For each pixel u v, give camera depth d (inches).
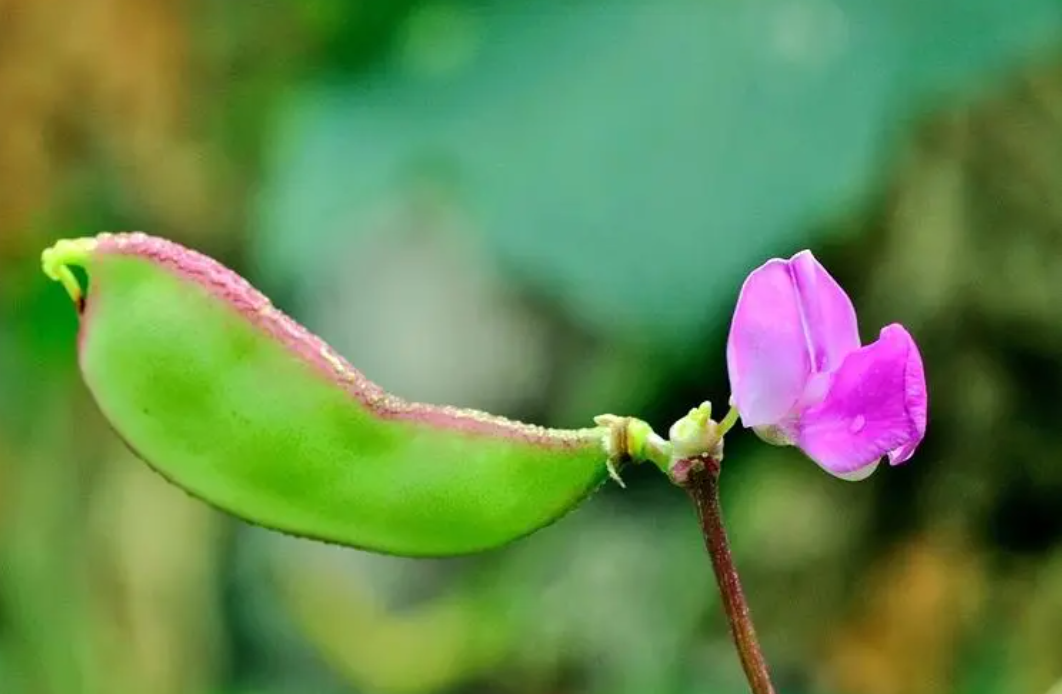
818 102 22.6
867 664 25.5
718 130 22.5
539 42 23.3
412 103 23.5
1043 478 24.7
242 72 26.1
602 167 22.6
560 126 22.8
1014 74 23.7
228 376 15.6
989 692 24.9
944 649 25.3
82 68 25.7
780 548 25.8
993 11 23.0
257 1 25.3
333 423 15.5
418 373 29.5
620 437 15.4
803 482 26.0
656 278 22.2
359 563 29.5
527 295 29.5
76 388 27.1
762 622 26.0
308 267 27.0
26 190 26.0
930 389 25.0
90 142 26.1
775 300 15.2
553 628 27.1
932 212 24.2
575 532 27.7
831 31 22.8
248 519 15.7
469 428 15.5
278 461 15.6
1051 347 24.1
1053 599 24.8
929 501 25.2
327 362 15.6
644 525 27.5
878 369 15.1
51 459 26.8
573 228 22.5
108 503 27.1
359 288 29.7
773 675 25.8
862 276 24.7
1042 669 24.7
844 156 22.4
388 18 23.8
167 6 25.7
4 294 26.6
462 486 15.5
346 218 25.7
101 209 26.5
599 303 22.3
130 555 26.9
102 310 15.6
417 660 28.0
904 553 25.4
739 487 26.6
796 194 22.3
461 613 28.0
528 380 29.4
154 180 26.5
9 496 26.7
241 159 26.7
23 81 25.5
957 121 23.9
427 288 29.5
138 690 26.8
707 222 22.3
